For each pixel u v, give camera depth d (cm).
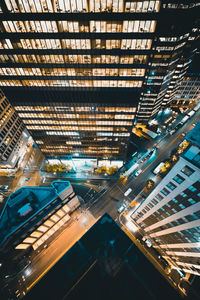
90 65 4816
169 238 5303
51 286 990
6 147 8400
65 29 4016
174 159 8806
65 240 6994
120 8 3588
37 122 7056
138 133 10694
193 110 11469
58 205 5900
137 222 6875
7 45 4409
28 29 4047
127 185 8581
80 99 5900
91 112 6372
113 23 3862
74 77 5181
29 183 8831
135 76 5047
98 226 1239
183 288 5709
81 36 4141
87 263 1079
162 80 8300
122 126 6881
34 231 5675
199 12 6575
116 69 4888
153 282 1002
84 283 994
